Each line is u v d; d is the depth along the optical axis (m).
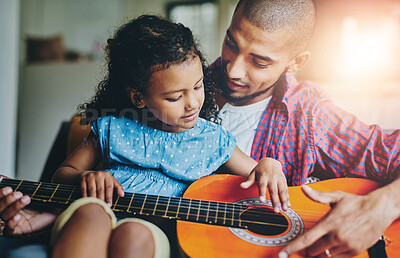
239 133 1.10
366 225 0.70
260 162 0.91
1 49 1.72
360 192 0.91
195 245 0.74
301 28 1.02
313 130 1.05
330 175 1.05
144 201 0.83
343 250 0.70
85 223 0.65
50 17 3.62
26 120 2.16
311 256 0.71
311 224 0.81
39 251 0.69
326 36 1.05
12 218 0.79
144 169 0.98
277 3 1.00
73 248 0.61
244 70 1.06
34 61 2.71
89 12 3.51
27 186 0.86
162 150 0.97
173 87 0.83
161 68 0.81
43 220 0.88
